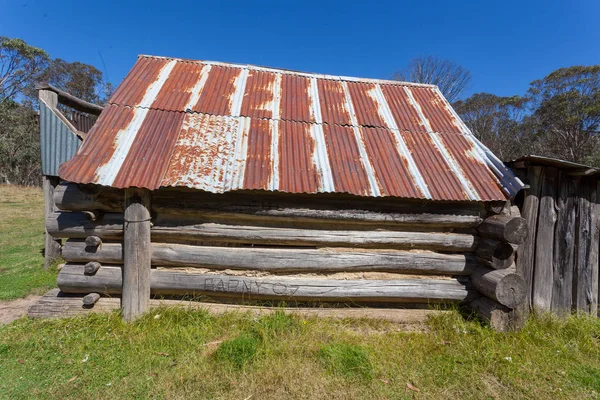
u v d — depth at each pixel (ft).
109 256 11.69
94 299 11.49
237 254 11.76
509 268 12.87
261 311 12.01
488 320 11.68
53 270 18.10
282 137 13.23
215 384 8.65
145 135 11.96
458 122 16.10
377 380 9.14
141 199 11.08
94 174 10.24
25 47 84.48
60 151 17.70
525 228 11.19
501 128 90.99
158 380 8.76
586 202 13.29
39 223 33.60
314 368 9.39
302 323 11.34
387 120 15.48
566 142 71.15
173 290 11.72
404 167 12.66
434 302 12.76
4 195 56.70
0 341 10.18
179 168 10.89
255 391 8.50
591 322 12.58
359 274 12.49
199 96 14.65
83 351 9.82
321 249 12.23
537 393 8.95
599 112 62.75
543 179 12.89
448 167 12.95
